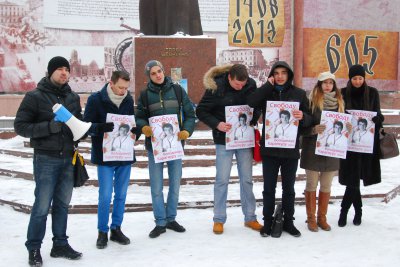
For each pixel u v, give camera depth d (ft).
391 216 18.94
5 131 47.21
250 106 15.99
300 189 22.34
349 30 73.72
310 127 16.35
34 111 13.29
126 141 15.08
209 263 13.56
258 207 20.10
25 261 13.92
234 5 71.15
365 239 15.87
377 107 16.94
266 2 71.97
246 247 14.99
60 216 14.08
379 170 17.29
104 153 14.80
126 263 13.61
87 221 18.24
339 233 16.52
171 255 14.29
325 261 13.74
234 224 17.63
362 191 22.03
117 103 15.06
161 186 16.35
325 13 72.69
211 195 21.36
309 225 16.81
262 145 15.99
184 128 16.38
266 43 72.33
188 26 33.14
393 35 75.25
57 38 64.49
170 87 16.48
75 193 21.83
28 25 62.69
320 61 72.95
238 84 16.11
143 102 16.30
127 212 19.54
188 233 16.52
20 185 24.41
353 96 17.15
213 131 16.78
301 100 16.05
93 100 14.97
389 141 17.01
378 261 13.76
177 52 32.01
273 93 16.01
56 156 13.42
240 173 16.88
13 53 62.13
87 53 66.08
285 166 15.98
